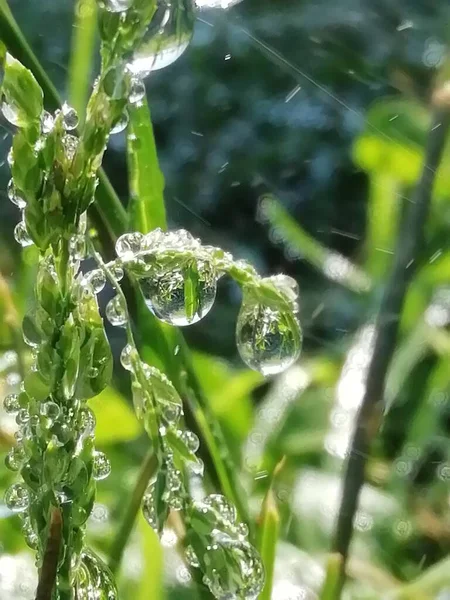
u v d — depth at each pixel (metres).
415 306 0.14
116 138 0.25
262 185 0.30
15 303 0.11
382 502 0.13
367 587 0.10
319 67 0.26
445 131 0.10
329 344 0.19
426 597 0.09
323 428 0.15
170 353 0.07
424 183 0.10
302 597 0.10
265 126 0.31
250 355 0.06
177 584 0.10
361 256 0.19
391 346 0.09
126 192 0.25
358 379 0.14
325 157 0.30
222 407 0.14
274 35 0.28
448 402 0.15
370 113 0.16
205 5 0.05
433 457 0.14
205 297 0.05
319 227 0.29
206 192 0.31
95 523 0.11
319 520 0.12
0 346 0.10
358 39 0.26
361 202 0.29
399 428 0.15
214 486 0.07
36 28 0.28
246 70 0.31
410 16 0.25
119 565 0.07
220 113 0.31
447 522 0.12
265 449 0.14
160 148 0.32
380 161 0.15
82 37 0.10
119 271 0.05
